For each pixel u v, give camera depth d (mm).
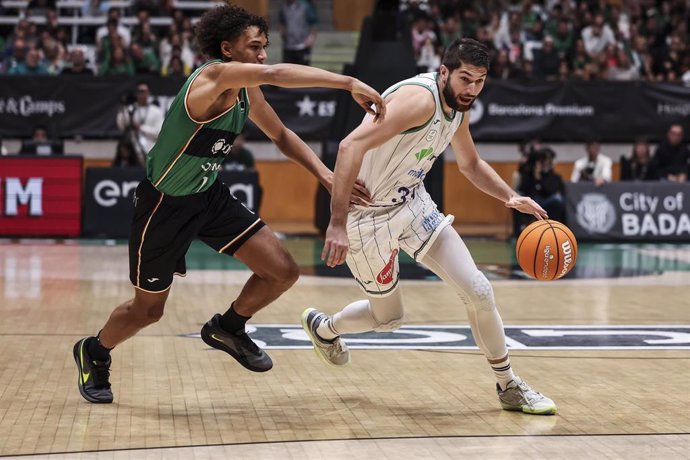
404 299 10633
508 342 8227
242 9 5410
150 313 5809
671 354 7715
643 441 5152
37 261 13523
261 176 20422
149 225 5492
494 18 21125
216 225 5637
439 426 5480
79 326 8719
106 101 18219
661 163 17672
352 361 7363
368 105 5145
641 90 18938
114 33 19094
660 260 14562
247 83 5016
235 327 5883
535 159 16875
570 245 5773
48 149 17016
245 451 4934
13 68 19141
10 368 6969
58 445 5020
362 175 5703
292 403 6031
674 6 22125
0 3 21969
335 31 23938
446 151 20641
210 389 6395
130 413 5727
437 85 5484
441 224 5742
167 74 19359
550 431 5367
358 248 5762
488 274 12867
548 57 20062
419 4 21531
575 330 8820
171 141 5254
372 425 5496
